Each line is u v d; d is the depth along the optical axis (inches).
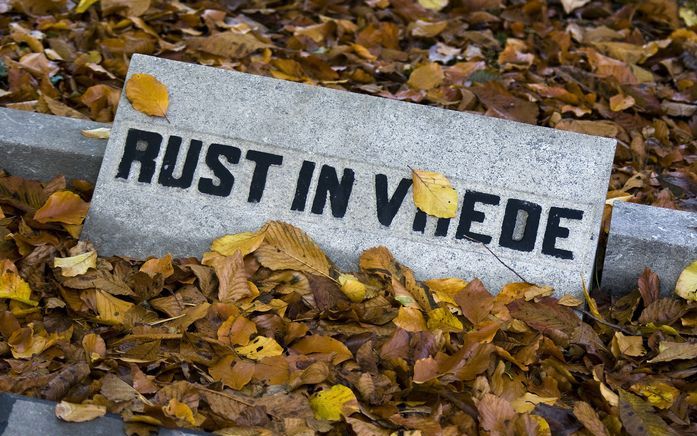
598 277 54.3
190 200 53.9
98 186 54.0
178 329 50.0
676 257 53.4
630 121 64.4
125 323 50.6
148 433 46.0
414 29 70.4
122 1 68.6
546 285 52.8
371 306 51.8
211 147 54.2
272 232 53.2
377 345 50.6
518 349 50.9
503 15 73.0
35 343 49.1
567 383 50.0
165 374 48.8
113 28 67.7
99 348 48.9
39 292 51.6
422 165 53.8
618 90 66.1
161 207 53.9
